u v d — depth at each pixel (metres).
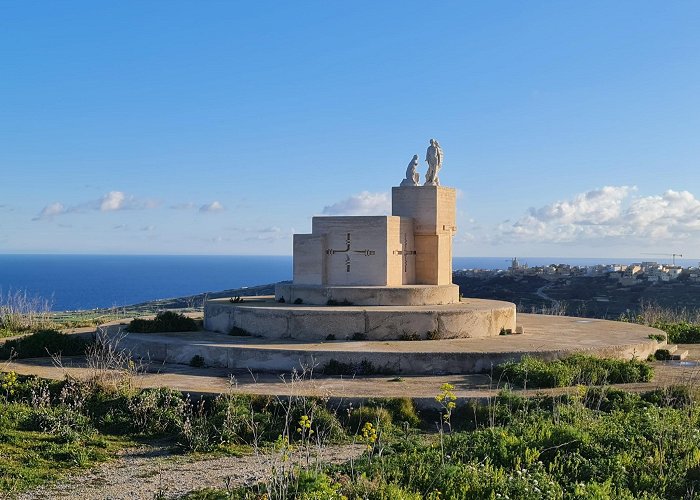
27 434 17.31
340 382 20.92
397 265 29.80
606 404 18.33
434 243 31.14
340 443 16.84
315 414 17.75
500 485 12.43
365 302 27.52
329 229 29.28
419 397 18.64
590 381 20.19
